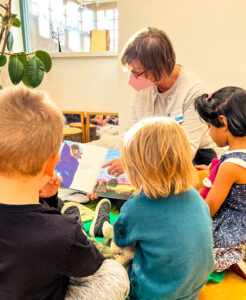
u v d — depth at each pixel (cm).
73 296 59
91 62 271
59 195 156
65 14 278
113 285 61
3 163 50
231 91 102
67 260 51
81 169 137
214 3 182
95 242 104
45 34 290
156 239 70
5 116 50
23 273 48
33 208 52
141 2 196
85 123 289
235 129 98
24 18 288
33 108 53
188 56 198
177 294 72
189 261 70
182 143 74
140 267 77
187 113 145
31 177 53
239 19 181
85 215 139
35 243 48
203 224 73
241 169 96
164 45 120
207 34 190
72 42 286
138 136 73
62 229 52
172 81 148
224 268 102
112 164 133
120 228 81
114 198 150
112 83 271
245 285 102
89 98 284
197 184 121
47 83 293
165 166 70
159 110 159
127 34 206
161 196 72
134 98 172
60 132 57
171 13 192
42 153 52
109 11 266
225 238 101
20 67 192
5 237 48
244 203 102
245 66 189
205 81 200
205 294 97
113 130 278
